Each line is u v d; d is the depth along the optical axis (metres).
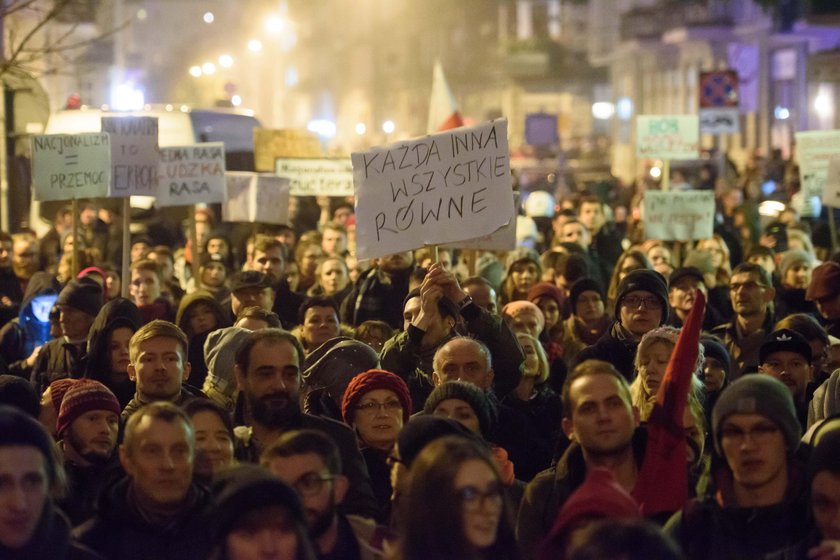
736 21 79.81
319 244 23.81
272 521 7.57
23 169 35.69
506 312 15.99
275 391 10.85
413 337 13.01
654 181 49.16
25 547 7.95
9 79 35.16
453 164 13.36
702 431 10.62
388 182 13.48
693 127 31.44
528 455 12.69
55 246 29.25
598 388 9.44
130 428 9.00
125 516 8.95
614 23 97.31
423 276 17.14
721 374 13.66
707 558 8.66
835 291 16.55
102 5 70.19
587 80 108.75
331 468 8.77
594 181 52.31
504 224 13.23
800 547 8.58
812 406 12.99
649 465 9.48
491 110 107.19
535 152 74.31
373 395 11.41
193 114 33.53
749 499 8.77
